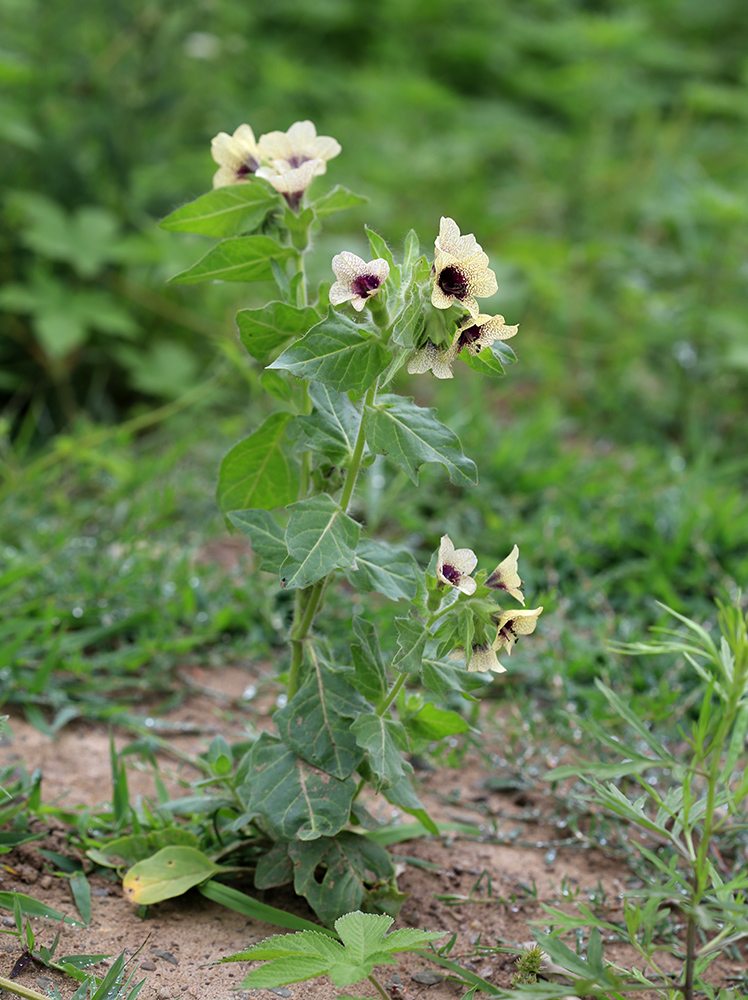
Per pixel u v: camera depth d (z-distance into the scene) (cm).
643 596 337
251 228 206
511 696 285
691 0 939
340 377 171
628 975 180
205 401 470
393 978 192
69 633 309
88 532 368
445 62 858
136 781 253
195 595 323
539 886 225
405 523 364
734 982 200
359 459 188
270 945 160
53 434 486
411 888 221
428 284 166
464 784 263
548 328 571
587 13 853
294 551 175
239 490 219
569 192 675
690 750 271
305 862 199
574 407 512
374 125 713
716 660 160
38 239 467
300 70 712
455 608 177
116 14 514
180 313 520
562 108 816
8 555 326
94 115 506
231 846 214
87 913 200
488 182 747
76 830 226
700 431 474
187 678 297
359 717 187
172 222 205
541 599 312
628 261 554
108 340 512
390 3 835
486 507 376
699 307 498
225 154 210
